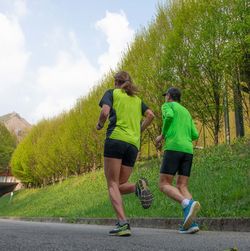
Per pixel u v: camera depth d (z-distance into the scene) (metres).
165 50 20.36
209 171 14.82
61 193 31.41
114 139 4.70
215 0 18.58
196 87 19.38
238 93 18.41
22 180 51.03
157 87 21.31
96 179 29.83
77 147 35.12
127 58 25.97
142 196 4.69
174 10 22.42
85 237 4.28
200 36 18.61
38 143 44.75
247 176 12.14
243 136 19.09
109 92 4.83
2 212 36.22
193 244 3.74
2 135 67.81
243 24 16.45
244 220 7.23
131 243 3.67
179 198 5.77
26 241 3.66
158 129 22.52
